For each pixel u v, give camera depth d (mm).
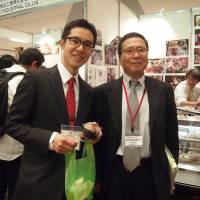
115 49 3967
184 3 4781
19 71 2373
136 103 1661
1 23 3889
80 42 1460
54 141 1325
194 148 2486
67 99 1483
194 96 4090
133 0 4539
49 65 3547
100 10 3578
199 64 4488
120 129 1626
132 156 1590
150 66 4871
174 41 4664
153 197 1611
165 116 1699
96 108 1707
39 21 3584
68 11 3316
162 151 1638
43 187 1380
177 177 2523
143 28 4918
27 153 1482
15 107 1422
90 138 1434
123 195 1600
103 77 3658
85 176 1515
